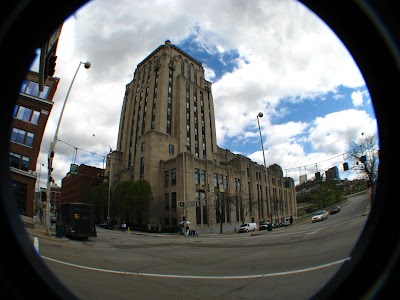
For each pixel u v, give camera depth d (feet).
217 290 18.02
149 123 210.79
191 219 139.44
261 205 200.75
